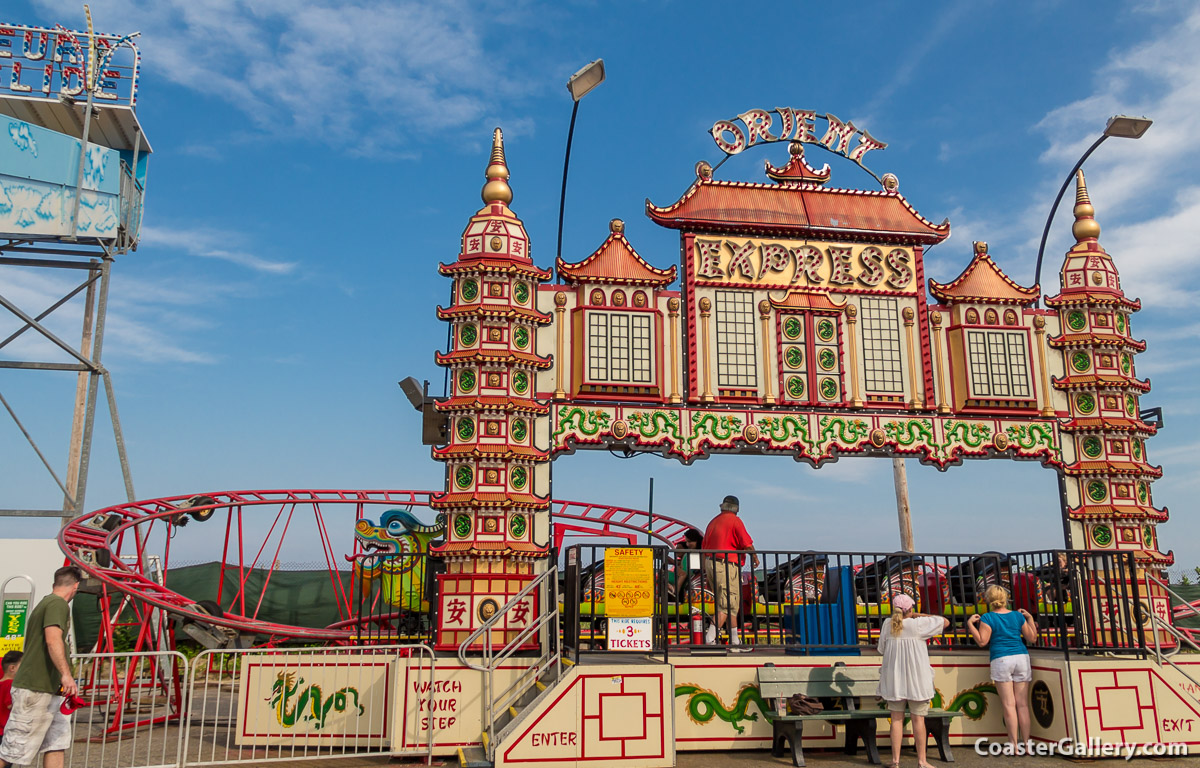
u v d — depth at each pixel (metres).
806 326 12.95
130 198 22.27
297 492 20.02
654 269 12.70
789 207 13.26
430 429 12.65
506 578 11.45
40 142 20.33
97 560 15.26
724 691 10.41
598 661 10.03
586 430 12.05
